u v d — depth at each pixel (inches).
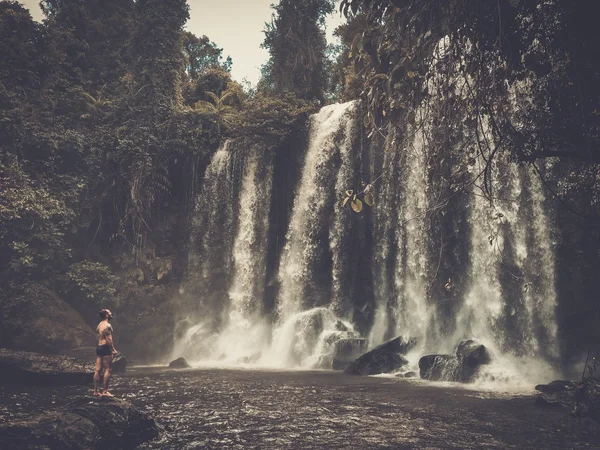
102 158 1083.9
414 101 263.9
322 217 1047.0
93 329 999.0
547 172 699.4
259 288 1099.3
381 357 741.9
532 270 748.6
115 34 1407.5
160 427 377.7
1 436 284.4
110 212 1101.7
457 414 428.1
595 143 292.4
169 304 1071.6
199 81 1477.6
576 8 257.3
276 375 716.0
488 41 249.9
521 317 761.6
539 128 317.4
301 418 414.9
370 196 247.4
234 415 427.5
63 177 1030.4
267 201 1117.1
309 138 1103.0
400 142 281.4
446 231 856.3
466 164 272.8
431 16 235.8
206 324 1090.1
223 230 1148.5
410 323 906.7
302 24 1417.3
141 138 1099.9
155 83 1222.9
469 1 236.8
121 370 771.4
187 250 1134.4
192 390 568.1
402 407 461.1
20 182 934.4
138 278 1068.5
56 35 1219.2
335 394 536.4
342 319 985.5
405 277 921.5
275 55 1422.2
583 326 693.3
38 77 1093.8
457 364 650.2
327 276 1034.7
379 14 250.4
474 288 829.2
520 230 757.3
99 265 1015.6
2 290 898.1
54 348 860.6
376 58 253.9
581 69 281.1
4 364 623.2
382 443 336.8
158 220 1136.2
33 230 959.0
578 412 403.9
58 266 1010.1
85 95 1157.1
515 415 422.6
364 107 268.2
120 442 330.0
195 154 1154.0
